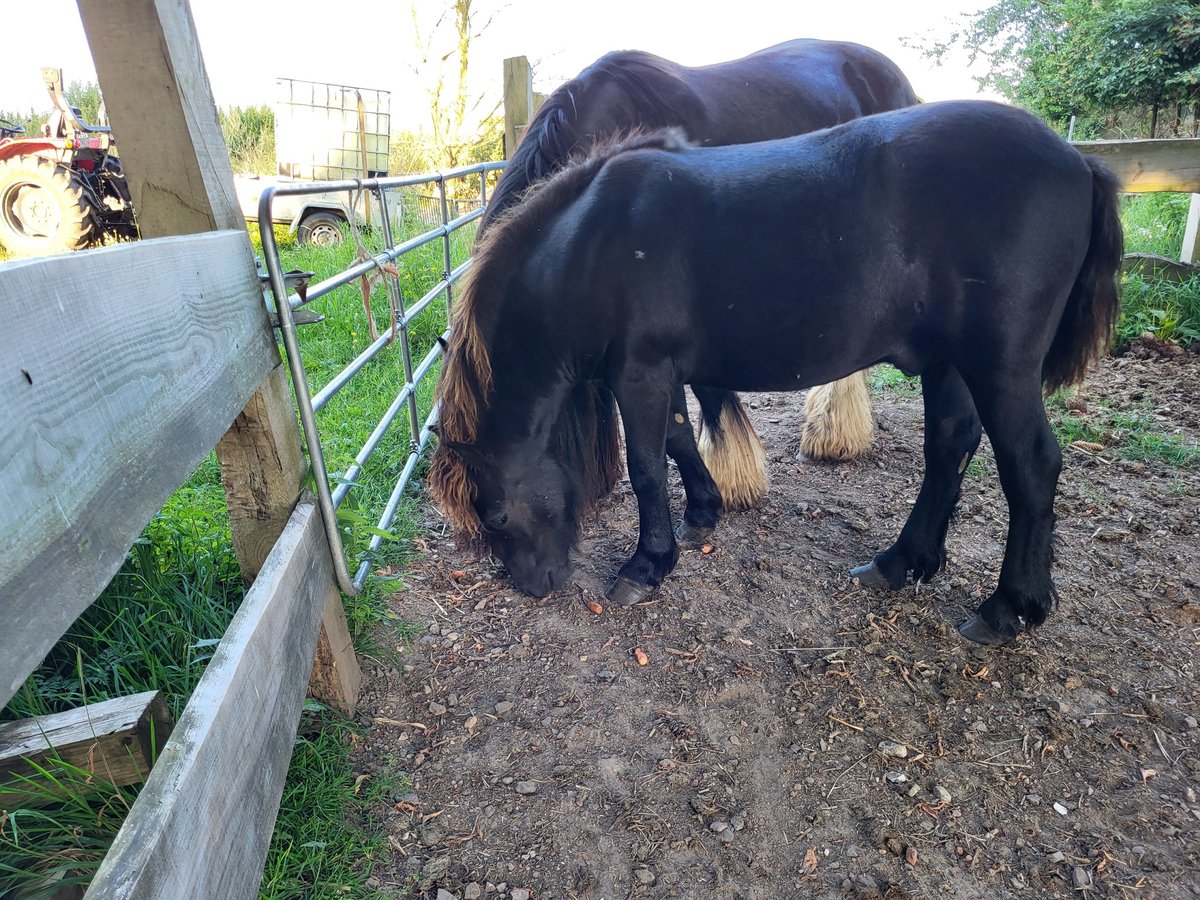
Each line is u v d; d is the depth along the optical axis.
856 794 1.87
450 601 2.64
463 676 2.29
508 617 2.57
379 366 4.68
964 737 2.02
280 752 1.35
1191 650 2.30
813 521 3.16
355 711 2.12
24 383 0.74
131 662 1.73
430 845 1.75
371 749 2.01
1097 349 2.21
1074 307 2.17
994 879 1.65
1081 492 3.21
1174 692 2.15
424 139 13.27
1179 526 2.92
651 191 2.19
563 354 2.33
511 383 2.34
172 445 1.10
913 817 1.80
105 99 1.42
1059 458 2.16
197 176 1.50
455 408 2.29
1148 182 5.00
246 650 1.20
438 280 5.88
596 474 2.70
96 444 0.88
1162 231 6.70
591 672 2.30
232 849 1.08
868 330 2.17
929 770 1.92
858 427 3.62
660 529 2.56
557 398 2.40
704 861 1.71
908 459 3.73
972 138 2.03
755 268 2.14
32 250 8.47
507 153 5.29
